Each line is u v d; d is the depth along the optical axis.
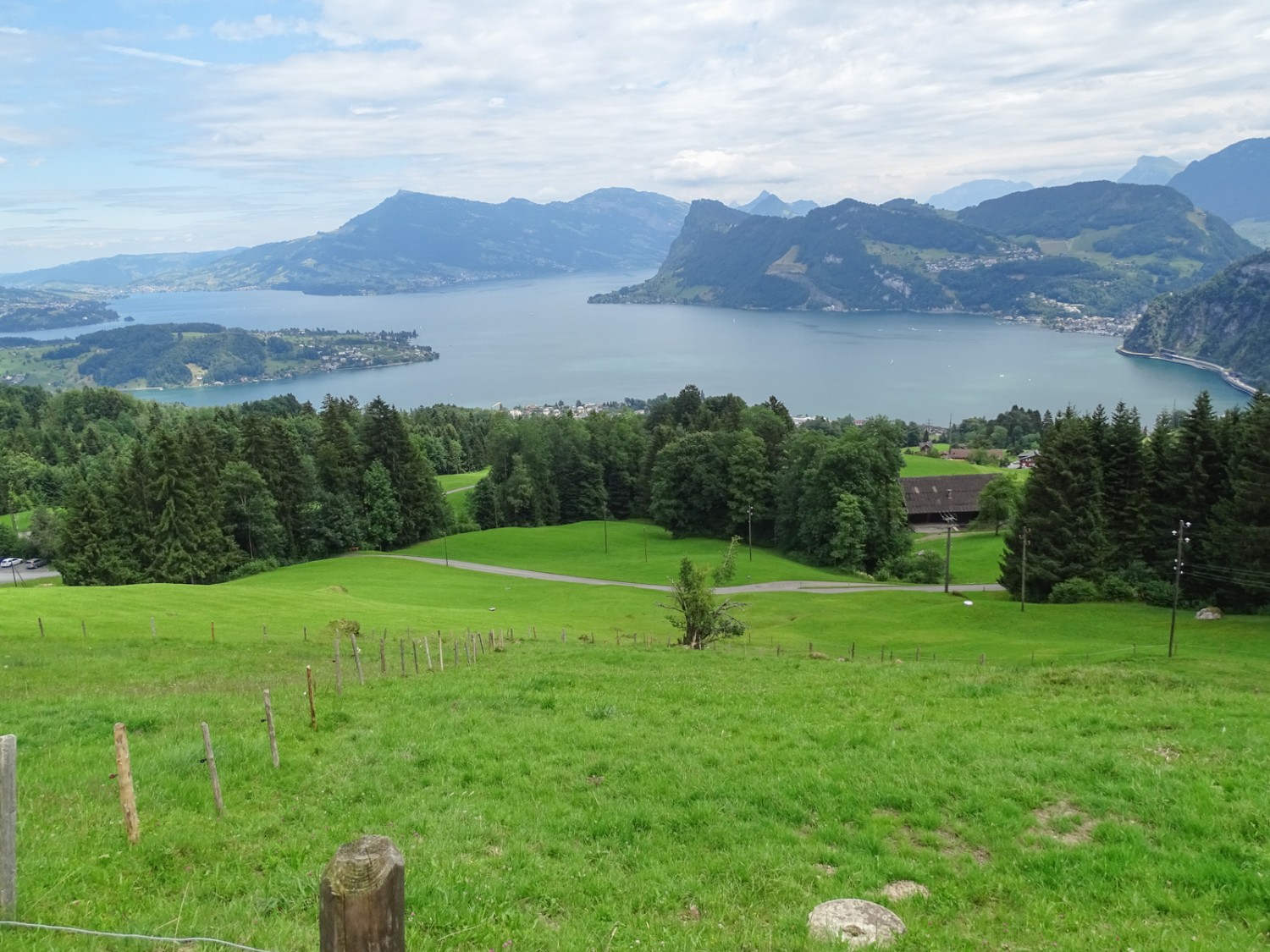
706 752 18.09
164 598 51.97
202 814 13.75
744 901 11.59
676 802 15.27
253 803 14.47
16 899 9.63
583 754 17.94
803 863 12.68
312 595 60.19
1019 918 11.19
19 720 20.11
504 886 11.48
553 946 9.88
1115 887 12.02
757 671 31.70
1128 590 70.31
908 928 10.72
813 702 23.70
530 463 138.25
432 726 19.95
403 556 107.81
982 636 59.16
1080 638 57.81
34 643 36.66
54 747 17.56
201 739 18.09
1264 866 12.34
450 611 60.31
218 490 99.56
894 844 13.64
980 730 19.97
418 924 10.25
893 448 109.81
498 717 21.38
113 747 17.45
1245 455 64.25
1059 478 74.50
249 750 17.05
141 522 90.50
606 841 13.56
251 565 98.88
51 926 8.79
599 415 154.12
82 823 12.82
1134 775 16.23
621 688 25.80
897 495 107.94
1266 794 14.99
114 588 54.38
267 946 9.16
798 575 95.62
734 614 70.50
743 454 118.38
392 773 16.34
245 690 26.02
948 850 13.57
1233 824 13.84
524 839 13.45
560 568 100.00
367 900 5.79
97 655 34.78
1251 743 18.44
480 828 13.69
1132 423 74.88
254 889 11.15
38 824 12.57
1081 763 17.00
